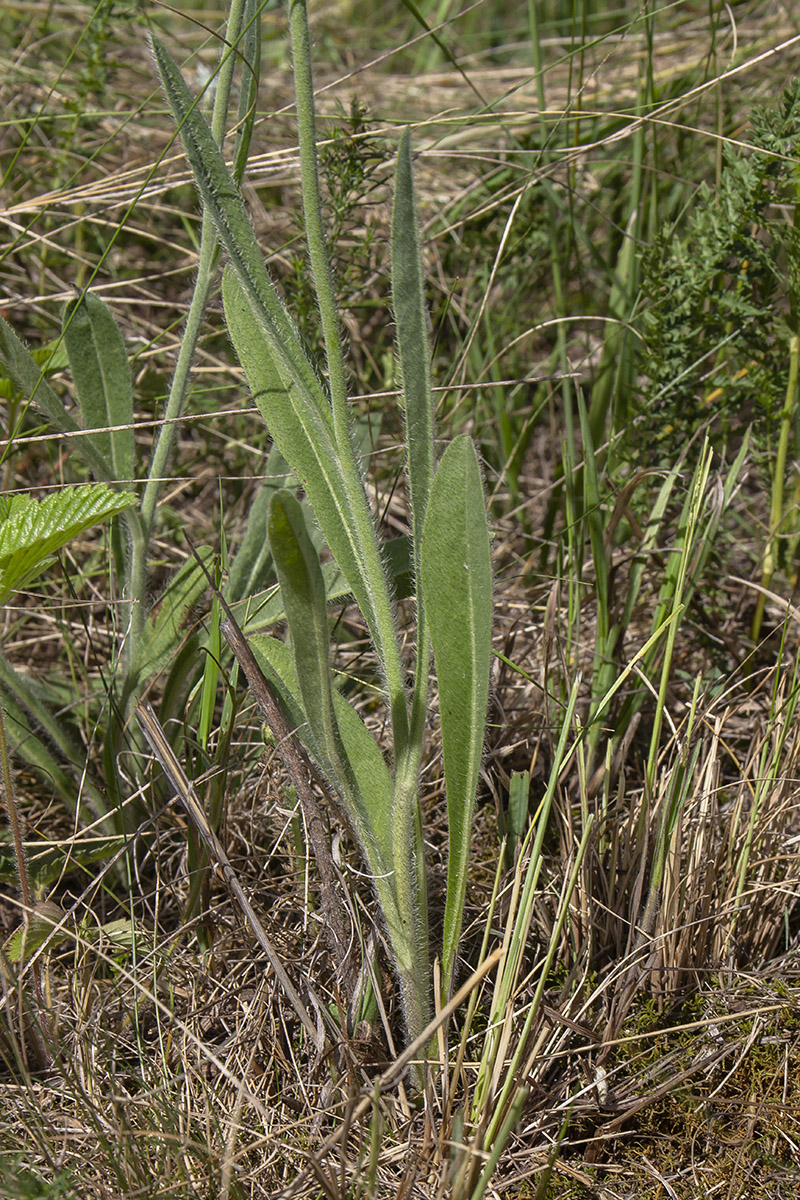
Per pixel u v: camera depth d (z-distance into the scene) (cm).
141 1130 73
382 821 74
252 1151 74
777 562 91
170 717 81
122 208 108
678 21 135
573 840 78
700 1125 74
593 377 96
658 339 87
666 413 88
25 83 116
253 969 78
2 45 127
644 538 87
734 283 92
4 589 72
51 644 90
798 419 90
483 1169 71
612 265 110
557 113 92
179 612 80
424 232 110
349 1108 71
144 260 111
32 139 112
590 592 91
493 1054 73
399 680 72
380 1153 73
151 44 73
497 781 83
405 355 73
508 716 86
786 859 80
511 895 77
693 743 84
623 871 79
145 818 81
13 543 72
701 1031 76
